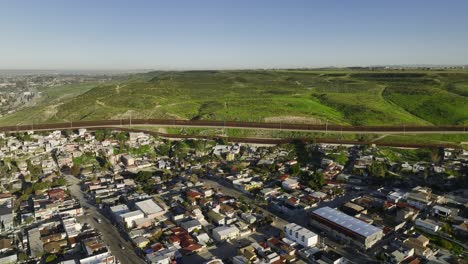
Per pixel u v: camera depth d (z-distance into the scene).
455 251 100.88
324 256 98.44
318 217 116.81
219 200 138.88
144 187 153.62
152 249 102.62
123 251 104.31
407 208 124.25
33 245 105.56
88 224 120.94
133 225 119.56
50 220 124.50
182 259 100.00
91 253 100.88
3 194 143.88
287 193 146.62
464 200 132.38
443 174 157.50
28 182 160.38
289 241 107.81
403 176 160.75
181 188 153.50
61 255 102.44
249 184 153.62
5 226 117.62
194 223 117.44
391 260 95.69
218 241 110.31
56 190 147.38
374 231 106.31
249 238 112.44
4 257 98.88
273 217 126.62
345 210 127.69
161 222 121.69
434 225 110.94
